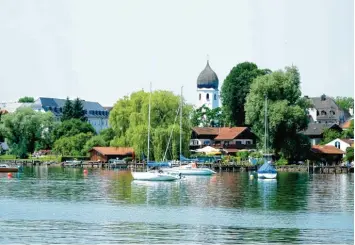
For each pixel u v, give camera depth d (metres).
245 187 162.00
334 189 157.75
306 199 137.75
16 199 136.00
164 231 103.06
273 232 103.12
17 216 114.69
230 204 129.62
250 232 103.06
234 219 112.88
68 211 120.25
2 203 130.12
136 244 95.19
